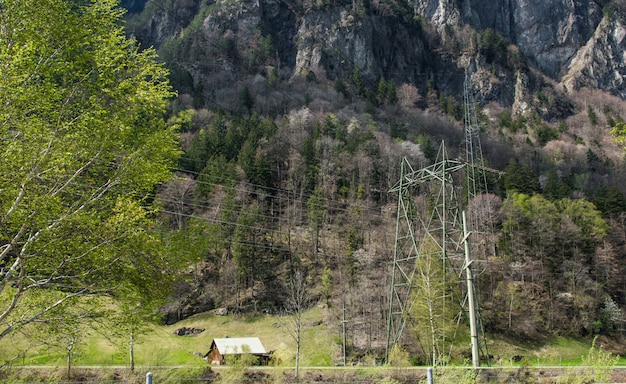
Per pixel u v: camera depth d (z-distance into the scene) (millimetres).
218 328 66375
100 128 15602
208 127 103562
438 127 144625
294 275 77688
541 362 60812
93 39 16641
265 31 188750
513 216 90188
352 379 31125
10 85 14680
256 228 79250
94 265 15750
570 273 79812
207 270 78312
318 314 67562
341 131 115875
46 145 15125
